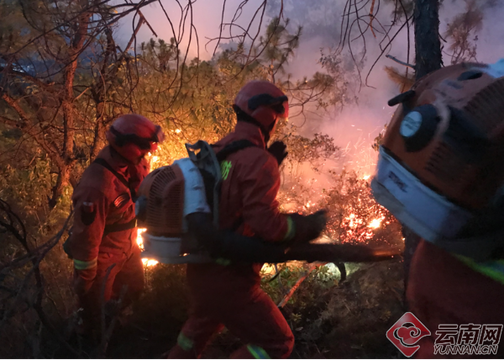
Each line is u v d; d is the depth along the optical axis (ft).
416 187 4.64
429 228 4.65
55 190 16.03
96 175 8.39
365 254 6.27
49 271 10.96
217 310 6.88
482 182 4.29
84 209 8.18
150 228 6.70
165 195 6.47
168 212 6.46
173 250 6.55
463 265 4.76
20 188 16.48
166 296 9.95
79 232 8.27
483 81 4.41
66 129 15.47
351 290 10.66
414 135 4.53
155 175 6.81
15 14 12.17
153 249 6.69
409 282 5.59
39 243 12.82
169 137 16.29
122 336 9.73
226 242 6.07
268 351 6.88
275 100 6.69
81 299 9.00
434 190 4.52
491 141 4.16
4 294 8.34
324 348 9.39
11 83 12.53
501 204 4.33
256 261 6.17
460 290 4.76
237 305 6.74
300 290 10.65
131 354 9.39
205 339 7.70
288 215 6.28
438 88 4.67
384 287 10.50
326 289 10.80
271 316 6.89
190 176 6.49
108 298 9.33
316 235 6.30
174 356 7.72
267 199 6.11
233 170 6.33
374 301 10.09
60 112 15.97
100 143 15.02
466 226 4.50
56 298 10.34
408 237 8.34
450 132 4.31
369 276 10.77
